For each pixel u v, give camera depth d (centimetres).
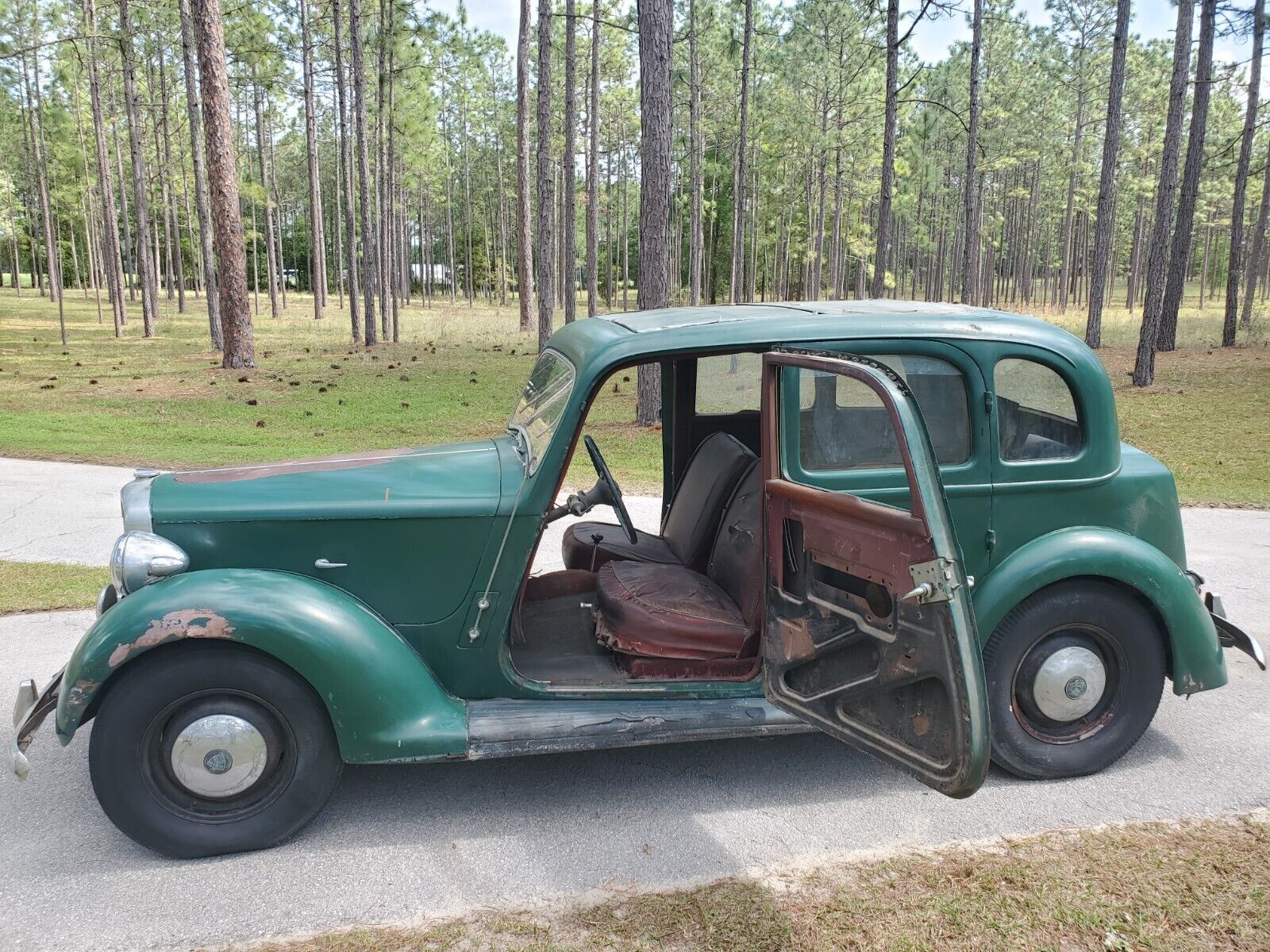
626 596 380
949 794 256
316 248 3903
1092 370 373
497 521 351
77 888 311
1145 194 5266
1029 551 368
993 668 371
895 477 351
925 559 253
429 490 357
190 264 7069
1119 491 384
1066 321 3738
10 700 467
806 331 351
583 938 281
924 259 7875
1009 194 6431
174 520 344
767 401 319
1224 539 839
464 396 1781
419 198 6944
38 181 4544
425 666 347
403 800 372
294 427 1459
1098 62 4834
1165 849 329
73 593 634
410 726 330
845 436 348
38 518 854
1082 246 6881
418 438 1373
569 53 2380
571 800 371
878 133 4034
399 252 6091
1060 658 378
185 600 314
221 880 316
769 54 3934
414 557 351
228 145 2056
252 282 7869
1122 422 1577
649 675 366
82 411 1566
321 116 5709
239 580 326
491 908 298
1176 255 2517
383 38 3041
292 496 356
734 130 4612
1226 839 336
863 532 277
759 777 390
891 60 2044
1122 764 402
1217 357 2361
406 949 278
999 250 7331
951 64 4322
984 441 362
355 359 2341
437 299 7288
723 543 407
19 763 322
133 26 3259
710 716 353
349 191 2856
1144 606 382
